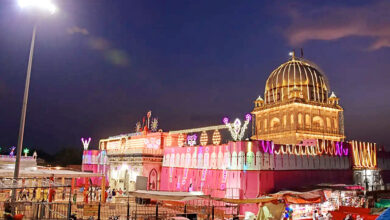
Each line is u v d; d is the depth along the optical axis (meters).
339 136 49.22
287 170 32.81
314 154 35.72
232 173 31.09
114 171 49.09
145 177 39.62
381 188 40.56
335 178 36.97
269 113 51.31
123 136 51.81
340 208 27.61
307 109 47.69
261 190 30.28
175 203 34.94
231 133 33.56
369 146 42.16
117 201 36.53
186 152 38.47
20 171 29.06
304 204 29.17
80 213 26.98
